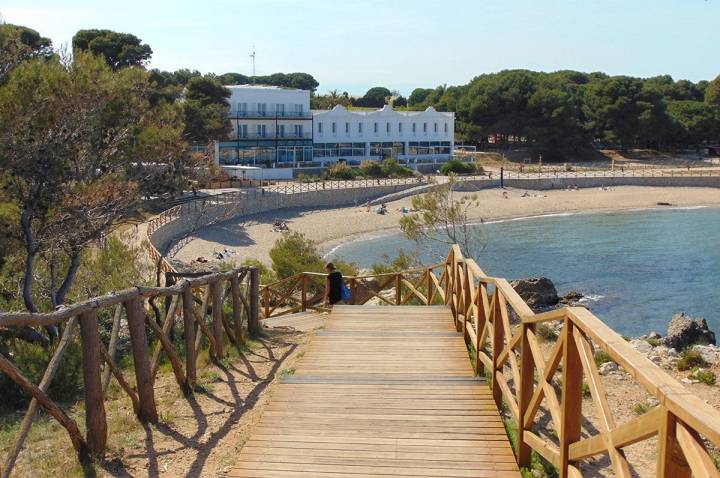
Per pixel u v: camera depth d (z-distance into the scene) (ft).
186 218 163.94
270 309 65.98
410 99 594.65
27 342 34.58
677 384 10.07
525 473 18.19
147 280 55.62
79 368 28.84
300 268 87.04
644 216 222.28
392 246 169.37
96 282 52.01
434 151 331.57
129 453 20.43
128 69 50.70
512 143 407.03
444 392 24.57
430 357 29.99
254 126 283.38
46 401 18.16
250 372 30.55
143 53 207.21
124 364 33.47
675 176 279.90
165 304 39.73
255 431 21.15
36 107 42.04
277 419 22.16
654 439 22.02
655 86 428.56
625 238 178.19
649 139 390.83
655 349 37.06
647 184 280.72
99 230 47.44
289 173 262.47
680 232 188.14
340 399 24.02
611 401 25.99
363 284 69.72
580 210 236.02
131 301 22.67
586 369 13.60
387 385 25.55
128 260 53.67
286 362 32.45
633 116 378.73
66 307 19.04
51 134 43.45
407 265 85.76
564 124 367.25
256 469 18.37
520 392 18.74
